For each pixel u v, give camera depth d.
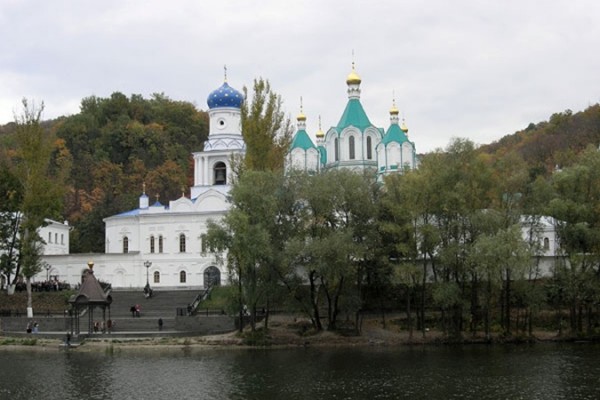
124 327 100.88
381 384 64.94
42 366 76.50
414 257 96.44
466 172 98.12
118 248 138.88
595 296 93.50
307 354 83.69
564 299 97.25
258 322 101.31
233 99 143.25
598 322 99.62
